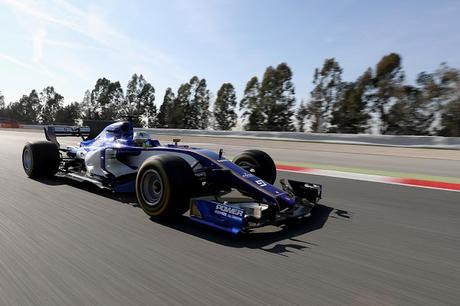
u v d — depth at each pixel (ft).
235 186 12.70
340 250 9.87
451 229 12.02
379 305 6.97
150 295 7.23
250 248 9.87
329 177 22.80
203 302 6.98
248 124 122.21
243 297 7.19
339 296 7.30
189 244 10.09
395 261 9.19
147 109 174.91
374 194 17.49
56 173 20.20
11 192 16.44
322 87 102.78
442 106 77.00
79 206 14.05
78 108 212.23
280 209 11.84
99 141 18.95
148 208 12.29
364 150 46.21
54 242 10.08
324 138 63.36
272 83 116.37
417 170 27.37
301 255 9.45
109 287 7.55
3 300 7.05
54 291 7.38
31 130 111.45
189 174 12.05
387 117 88.48
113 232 11.01
